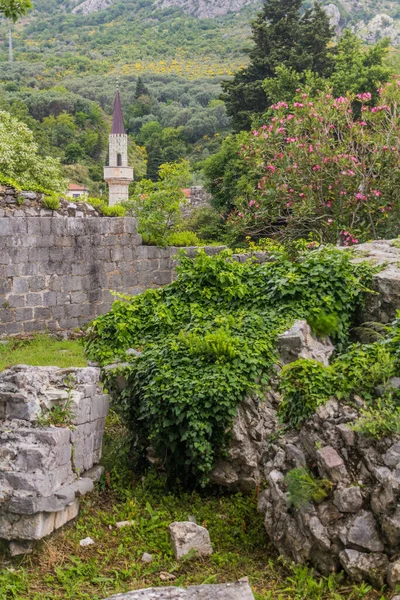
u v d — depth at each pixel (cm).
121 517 675
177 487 739
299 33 3334
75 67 14400
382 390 655
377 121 1756
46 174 2777
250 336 828
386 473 566
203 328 863
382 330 904
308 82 2620
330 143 1766
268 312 886
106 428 855
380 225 1711
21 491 600
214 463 726
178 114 9150
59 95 8869
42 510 600
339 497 576
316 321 879
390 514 552
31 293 1530
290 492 591
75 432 675
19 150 2695
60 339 1542
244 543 634
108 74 14162
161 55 16438
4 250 1483
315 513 579
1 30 19175
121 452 785
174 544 613
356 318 934
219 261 959
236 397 734
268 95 2956
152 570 588
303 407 648
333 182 1728
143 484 737
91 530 651
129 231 1717
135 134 9012
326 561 571
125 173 4688
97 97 10894
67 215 1686
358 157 1753
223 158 2919
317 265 935
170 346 806
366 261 984
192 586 486
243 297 922
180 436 723
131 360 828
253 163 1886
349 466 598
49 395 683
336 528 570
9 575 572
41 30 19525
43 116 8481
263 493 652
